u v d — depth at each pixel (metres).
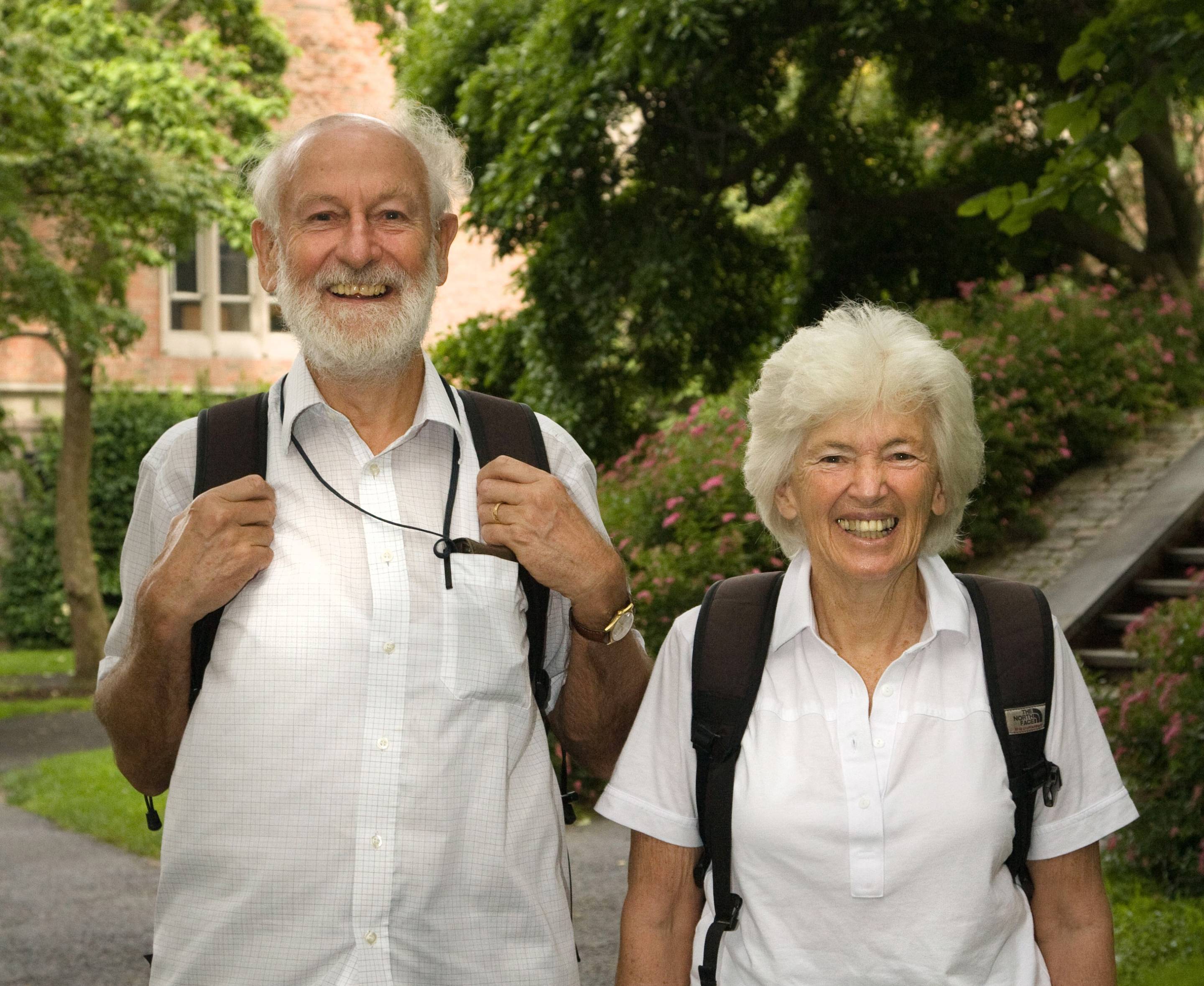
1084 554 8.62
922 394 2.02
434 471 2.24
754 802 1.99
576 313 12.13
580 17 10.74
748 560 7.69
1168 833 5.10
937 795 1.95
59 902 6.11
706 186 11.89
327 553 2.13
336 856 2.02
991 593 2.10
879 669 2.07
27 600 20.17
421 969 2.05
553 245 12.05
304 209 2.19
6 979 5.00
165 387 21.06
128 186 14.21
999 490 9.07
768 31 10.85
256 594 2.10
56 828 7.91
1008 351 10.08
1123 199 15.17
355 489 2.19
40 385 20.16
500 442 2.30
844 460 2.03
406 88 13.30
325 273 2.17
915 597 2.12
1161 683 5.60
